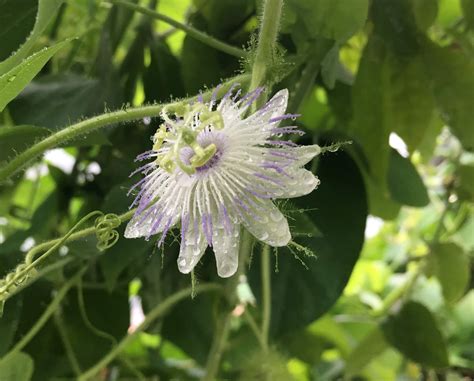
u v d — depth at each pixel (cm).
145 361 29
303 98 18
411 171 23
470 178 25
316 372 33
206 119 12
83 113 20
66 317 22
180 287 23
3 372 17
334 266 20
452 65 20
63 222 24
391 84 21
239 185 13
